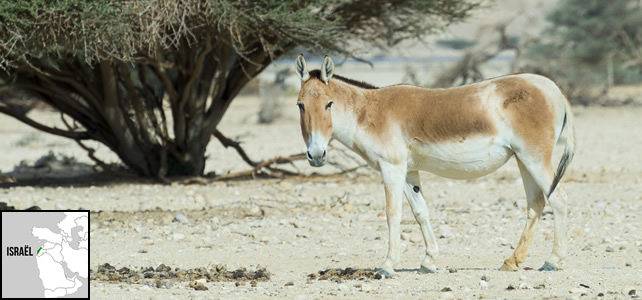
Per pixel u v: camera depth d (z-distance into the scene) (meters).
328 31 56.44
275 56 63.28
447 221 45.28
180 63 63.12
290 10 54.22
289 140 113.94
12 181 65.94
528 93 28.05
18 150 102.25
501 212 48.44
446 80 136.62
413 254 36.31
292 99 185.88
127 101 71.56
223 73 64.12
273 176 69.06
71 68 63.34
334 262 34.66
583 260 33.47
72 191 60.56
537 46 191.00
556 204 28.83
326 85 28.73
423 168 29.59
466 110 28.19
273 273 32.12
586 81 171.50
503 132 28.11
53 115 139.75
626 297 25.25
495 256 35.19
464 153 28.41
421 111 28.66
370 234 41.84
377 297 26.00
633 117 144.62
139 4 47.66
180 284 29.28
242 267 33.84
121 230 43.47
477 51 138.38
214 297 26.53
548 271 29.61
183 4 49.22
